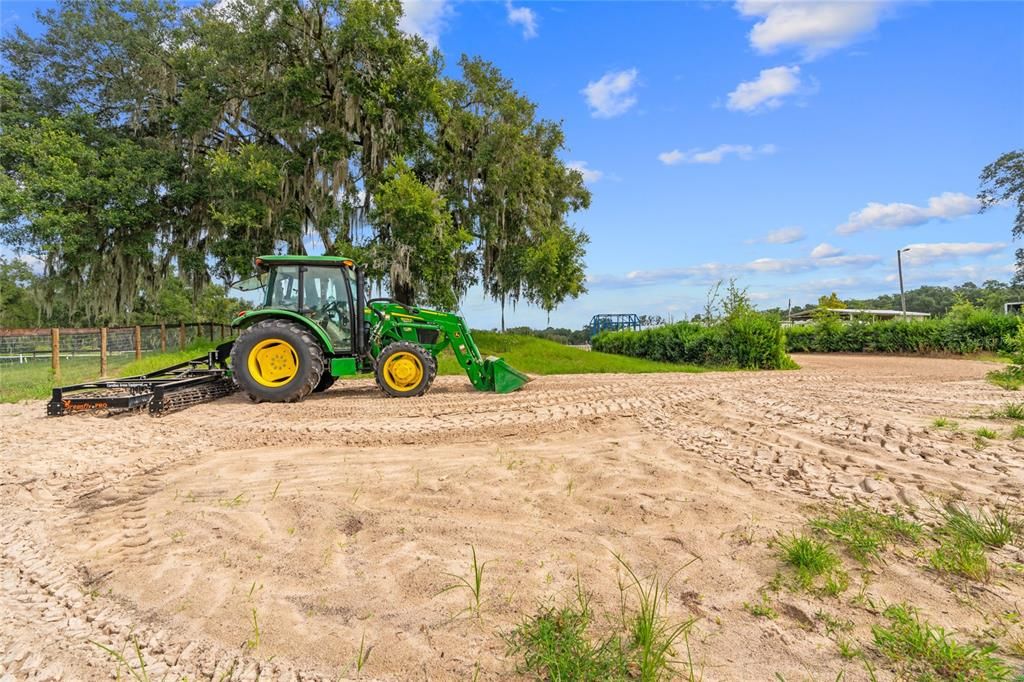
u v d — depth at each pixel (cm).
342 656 208
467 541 300
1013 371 1009
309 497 365
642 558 279
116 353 1481
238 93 1892
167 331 1784
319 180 1862
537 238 2223
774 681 189
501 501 364
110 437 582
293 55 1870
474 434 580
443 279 1866
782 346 1642
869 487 380
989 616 223
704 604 238
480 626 223
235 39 1781
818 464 442
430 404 787
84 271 1897
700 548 287
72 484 429
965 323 2142
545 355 1864
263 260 914
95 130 1833
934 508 335
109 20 1862
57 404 702
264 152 1773
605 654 201
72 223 1650
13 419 696
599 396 834
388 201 1703
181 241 1956
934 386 960
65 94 1895
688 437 541
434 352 962
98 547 311
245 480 421
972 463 431
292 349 838
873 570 262
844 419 614
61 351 1357
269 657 209
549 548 292
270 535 312
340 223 1856
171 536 317
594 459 465
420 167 2081
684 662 199
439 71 1988
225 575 271
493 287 2397
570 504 358
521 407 739
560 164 2384
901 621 217
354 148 1959
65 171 1642
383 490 389
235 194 1700
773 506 347
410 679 194
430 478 417
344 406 776
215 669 203
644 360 2031
